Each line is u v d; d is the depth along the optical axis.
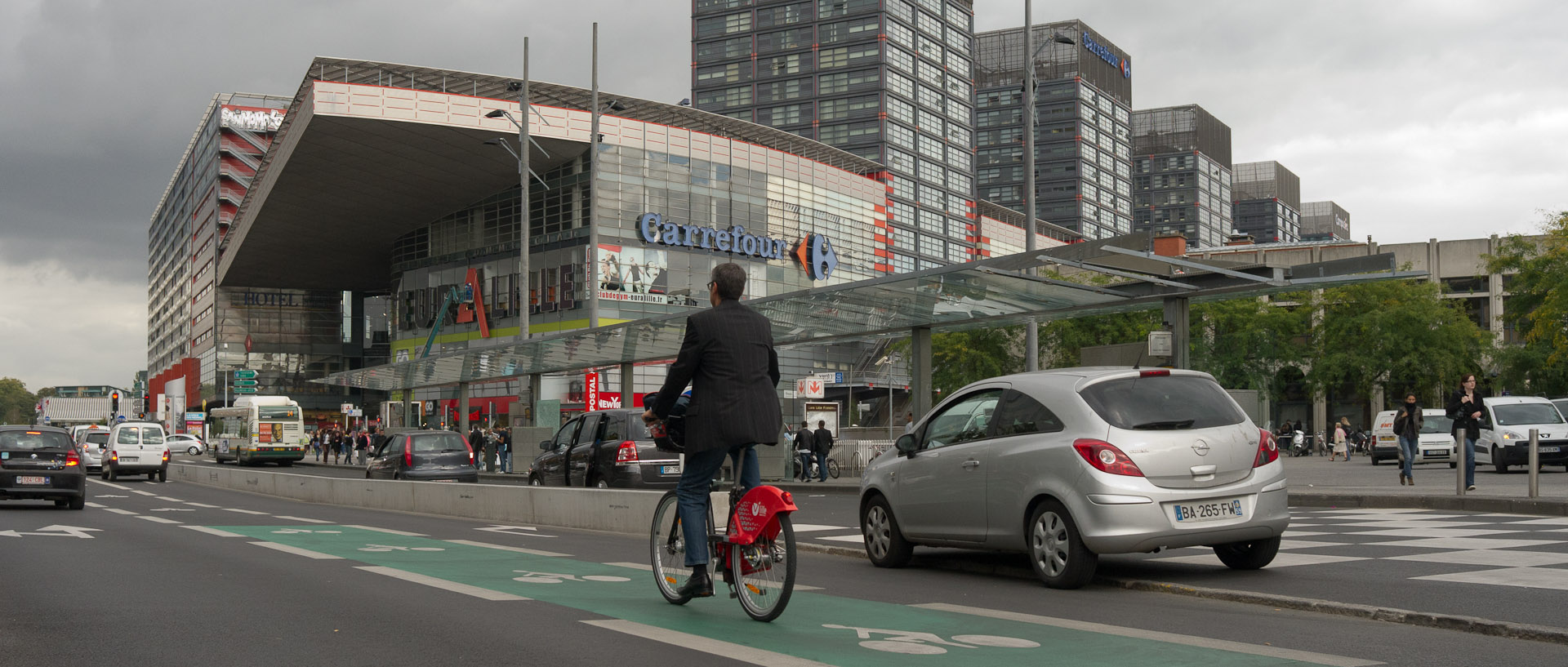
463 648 5.89
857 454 34.47
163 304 158.00
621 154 67.00
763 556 6.63
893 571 10.00
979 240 131.25
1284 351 54.22
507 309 71.38
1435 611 6.99
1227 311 53.50
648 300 67.62
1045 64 167.00
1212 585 8.37
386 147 62.97
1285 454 59.53
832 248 79.50
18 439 19.81
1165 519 8.30
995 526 9.15
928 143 126.88
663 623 6.68
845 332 27.03
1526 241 47.59
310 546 12.27
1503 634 6.24
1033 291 21.56
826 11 126.00
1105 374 8.90
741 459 6.83
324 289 109.56
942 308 23.84
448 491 19.33
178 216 143.25
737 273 6.68
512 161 66.38
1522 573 8.64
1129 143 180.25
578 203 66.69
